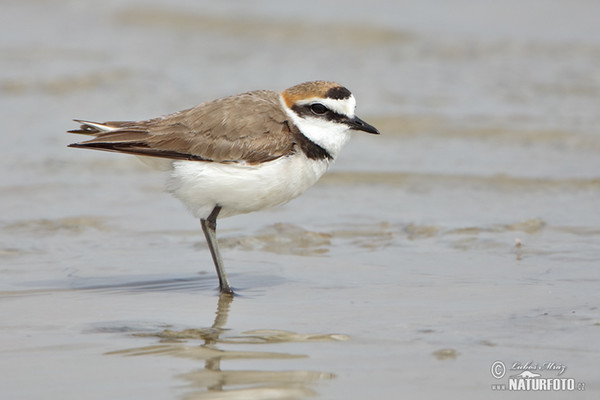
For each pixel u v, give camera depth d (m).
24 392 7.74
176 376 8.09
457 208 14.30
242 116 10.56
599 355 8.39
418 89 20.91
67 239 12.84
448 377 8.00
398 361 8.38
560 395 7.60
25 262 11.80
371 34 25.31
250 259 12.15
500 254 12.06
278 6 27.81
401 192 15.27
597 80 21.42
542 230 13.09
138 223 13.65
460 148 17.50
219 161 10.41
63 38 25.11
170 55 23.72
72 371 8.20
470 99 20.25
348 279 11.19
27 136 17.91
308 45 24.62
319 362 8.40
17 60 22.95
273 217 14.08
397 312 9.83
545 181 15.59
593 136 17.88
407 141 17.97
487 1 28.22
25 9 27.94
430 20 26.47
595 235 12.80
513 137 17.98
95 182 15.68
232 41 25.05
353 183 15.81
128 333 9.24
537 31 25.33
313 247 12.63
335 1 28.39
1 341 8.98
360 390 7.78
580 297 10.16
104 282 11.09
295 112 10.73
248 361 8.44
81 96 20.36
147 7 27.77
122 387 7.85
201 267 11.79
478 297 10.29
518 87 21.03
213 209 10.78
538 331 9.06
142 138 10.57
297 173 10.59
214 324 9.55
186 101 19.80
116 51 23.98
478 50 23.88
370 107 19.55
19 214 13.86
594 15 26.69
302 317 9.74
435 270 11.45
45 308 10.07
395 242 12.75
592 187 15.25
